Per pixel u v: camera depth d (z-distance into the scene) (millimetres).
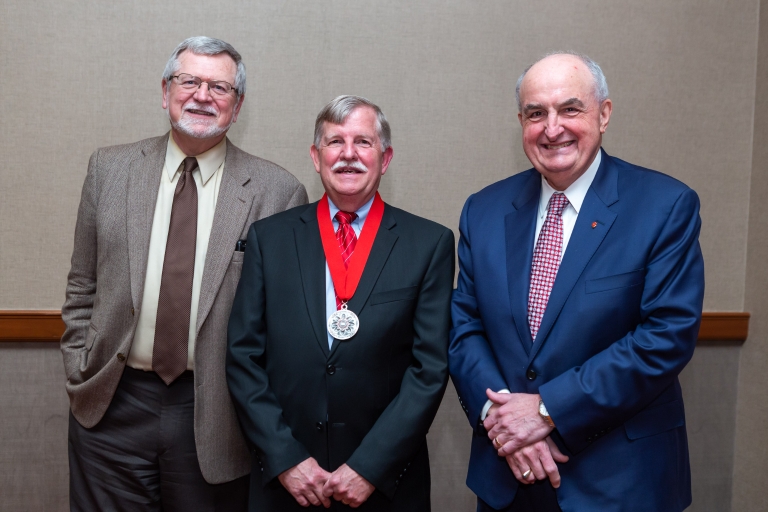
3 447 2814
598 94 1823
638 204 1800
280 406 1916
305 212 2078
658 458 1775
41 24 2703
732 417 3121
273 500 1925
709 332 3047
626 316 1758
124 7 2732
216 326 2051
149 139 2246
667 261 1729
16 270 2775
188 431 2096
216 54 2098
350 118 1935
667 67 3002
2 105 2715
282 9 2807
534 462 1759
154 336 2045
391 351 1913
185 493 2119
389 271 1943
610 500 1738
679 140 3029
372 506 1904
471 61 2904
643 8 2971
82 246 2176
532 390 1812
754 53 3043
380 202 2076
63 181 2766
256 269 1986
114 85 2752
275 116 2838
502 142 2945
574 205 1879
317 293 1927
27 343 2793
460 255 2078
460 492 3047
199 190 2143
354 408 1879
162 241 2080
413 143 2904
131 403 2098
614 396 1678
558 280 1797
